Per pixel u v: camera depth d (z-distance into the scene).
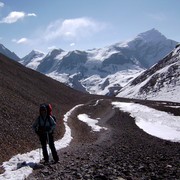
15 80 60.56
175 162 16.58
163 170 13.84
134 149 23.36
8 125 23.20
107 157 18.52
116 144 27.12
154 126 47.38
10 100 33.06
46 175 13.34
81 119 54.28
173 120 56.72
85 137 33.16
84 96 117.12
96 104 92.25
